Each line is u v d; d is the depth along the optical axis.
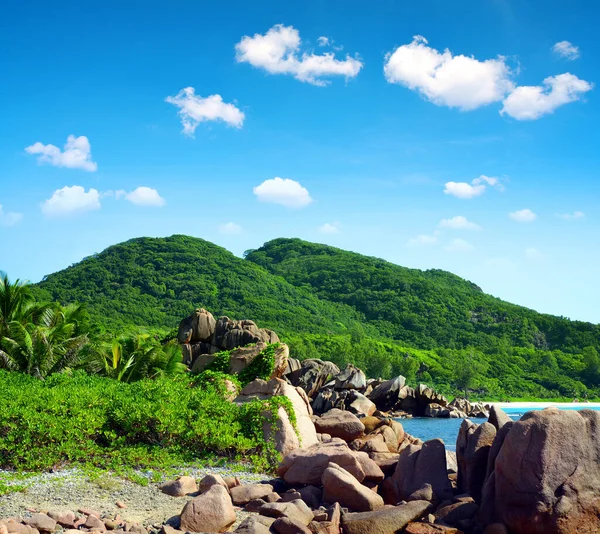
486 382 137.00
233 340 42.47
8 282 40.81
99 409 16.88
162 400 18.41
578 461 10.65
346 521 11.34
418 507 11.81
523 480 10.66
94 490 12.55
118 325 120.69
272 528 10.63
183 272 190.38
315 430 19.92
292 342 127.31
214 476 12.88
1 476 12.74
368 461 14.30
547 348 186.38
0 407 14.88
